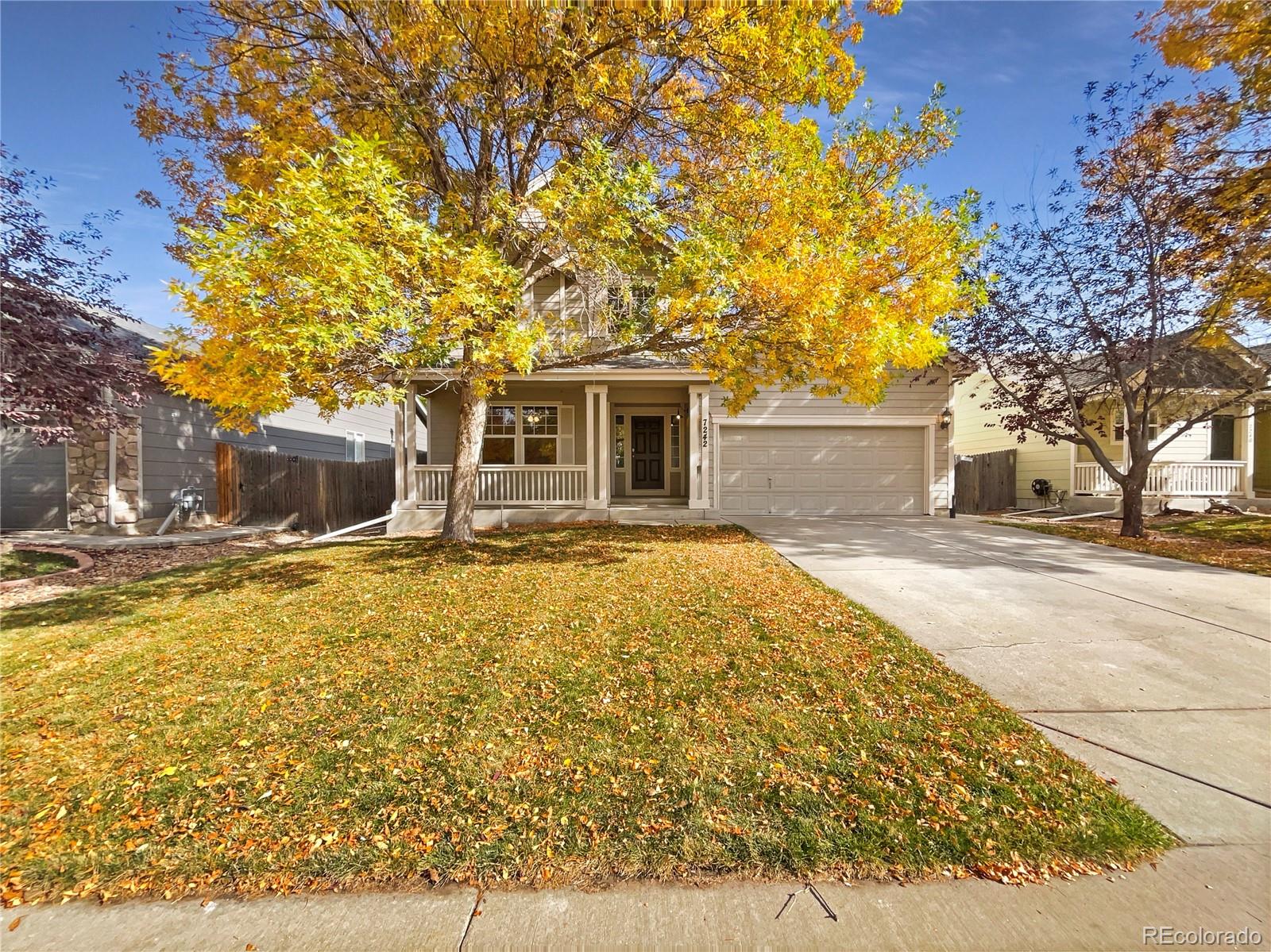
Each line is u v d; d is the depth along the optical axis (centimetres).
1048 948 176
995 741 282
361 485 1236
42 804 241
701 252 564
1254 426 1362
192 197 739
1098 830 221
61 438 792
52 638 438
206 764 266
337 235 425
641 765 261
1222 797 242
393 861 208
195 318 430
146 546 919
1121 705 324
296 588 569
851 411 1191
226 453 1246
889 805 235
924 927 183
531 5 573
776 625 446
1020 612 491
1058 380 1198
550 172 718
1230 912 187
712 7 565
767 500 1198
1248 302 806
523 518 1087
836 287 535
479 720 302
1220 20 630
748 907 191
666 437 1318
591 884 199
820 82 618
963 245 607
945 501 1188
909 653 392
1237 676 364
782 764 262
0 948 178
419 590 554
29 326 721
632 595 529
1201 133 747
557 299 1034
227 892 198
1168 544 872
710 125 644
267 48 628
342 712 313
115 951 176
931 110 620
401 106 621
